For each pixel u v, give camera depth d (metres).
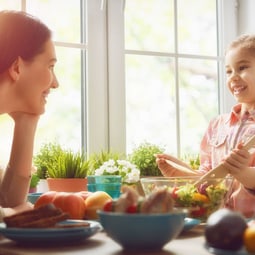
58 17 1.65
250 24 1.90
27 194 1.18
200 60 1.87
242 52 1.53
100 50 1.70
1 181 1.16
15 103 1.12
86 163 1.41
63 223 0.78
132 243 0.61
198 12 1.88
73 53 1.66
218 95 1.91
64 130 1.64
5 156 1.52
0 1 1.56
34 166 1.43
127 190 0.68
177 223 0.62
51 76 1.13
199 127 1.86
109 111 1.70
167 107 1.80
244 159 1.08
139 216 0.60
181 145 1.82
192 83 1.85
